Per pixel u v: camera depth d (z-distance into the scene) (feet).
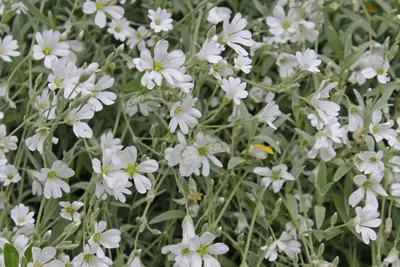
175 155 1.77
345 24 2.04
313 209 1.86
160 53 1.72
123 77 1.91
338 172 1.81
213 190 1.87
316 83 1.88
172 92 1.79
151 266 1.84
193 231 1.71
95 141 1.86
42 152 1.73
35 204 1.90
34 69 1.87
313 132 1.89
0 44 1.85
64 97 1.71
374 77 1.98
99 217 1.83
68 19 1.95
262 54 1.94
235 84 1.77
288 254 1.77
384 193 1.79
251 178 1.86
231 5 2.02
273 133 1.93
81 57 1.93
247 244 1.75
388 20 1.96
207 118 1.91
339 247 1.86
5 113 1.87
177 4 1.96
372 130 1.81
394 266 1.78
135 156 1.73
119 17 1.89
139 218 1.77
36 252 1.65
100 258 1.69
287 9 2.00
